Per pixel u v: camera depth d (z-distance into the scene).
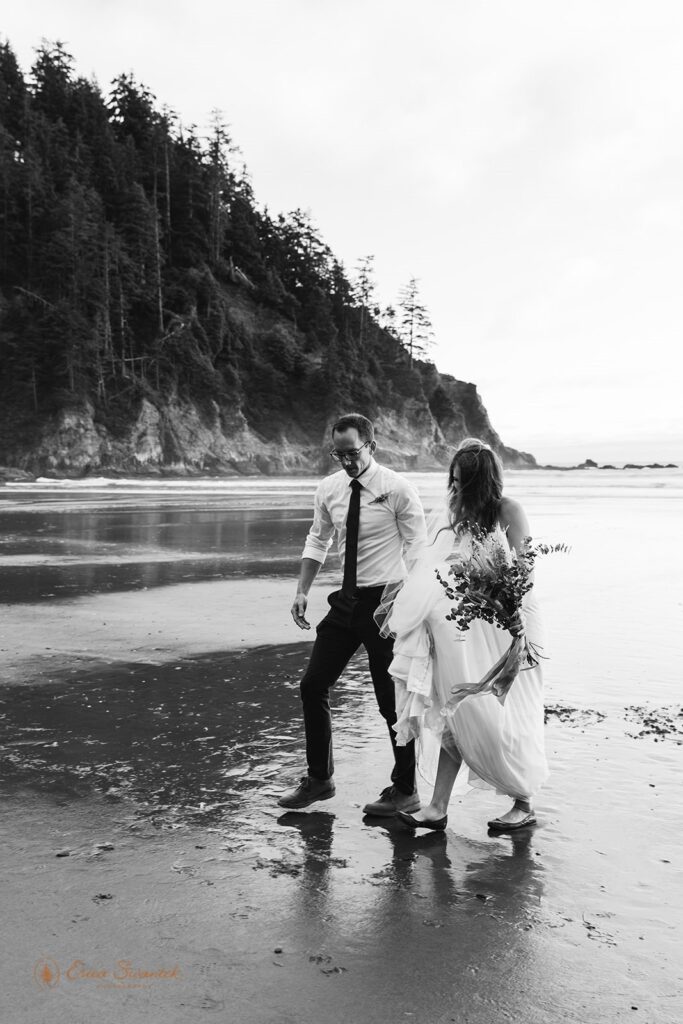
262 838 3.73
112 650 7.73
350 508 4.32
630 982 2.60
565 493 45.22
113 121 153.62
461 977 2.62
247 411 125.88
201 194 142.38
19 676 6.71
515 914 3.04
